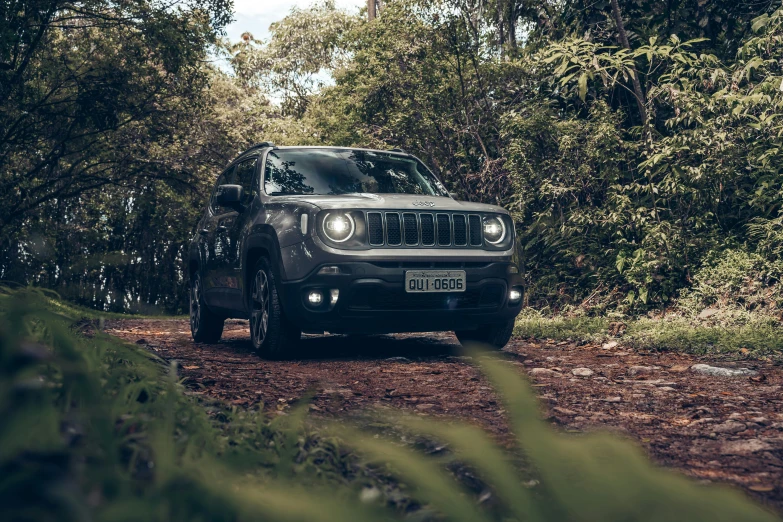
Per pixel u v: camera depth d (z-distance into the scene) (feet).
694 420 11.27
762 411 12.09
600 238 34.58
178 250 67.21
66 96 52.60
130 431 5.03
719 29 39.14
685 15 39.14
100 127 51.44
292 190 21.93
